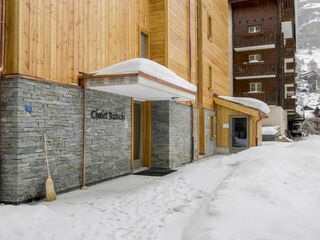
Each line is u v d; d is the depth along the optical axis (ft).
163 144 33.88
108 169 25.98
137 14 33.06
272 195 13.82
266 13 91.30
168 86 26.43
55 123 19.94
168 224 14.12
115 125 27.22
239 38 91.91
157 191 20.36
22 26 17.53
